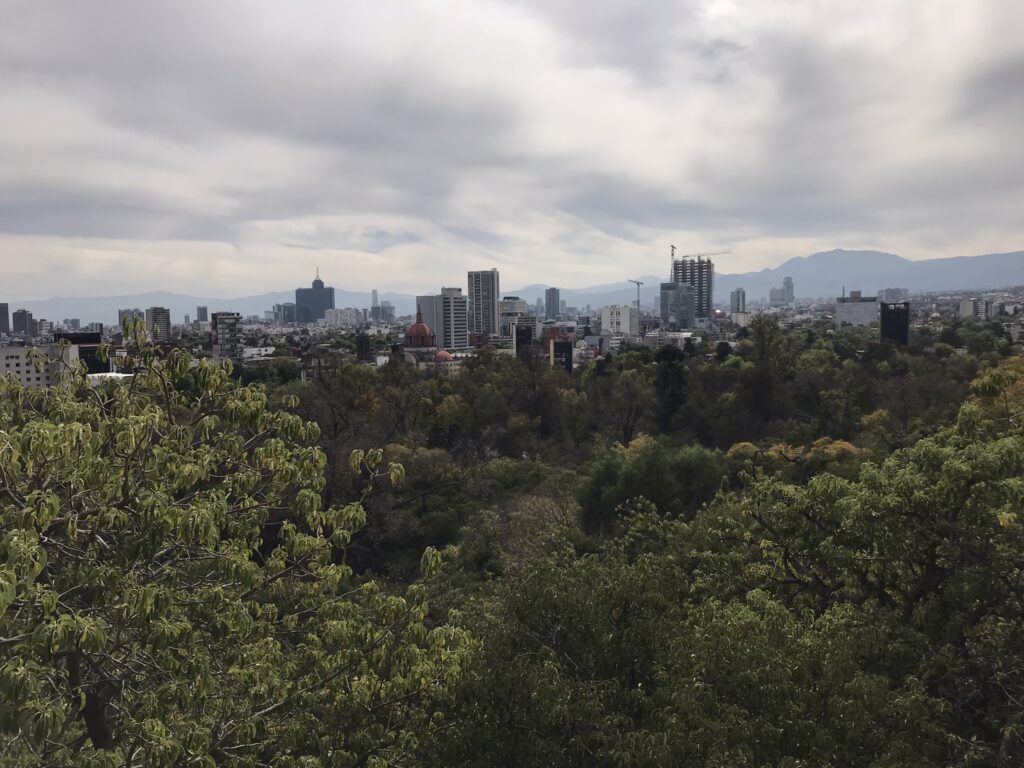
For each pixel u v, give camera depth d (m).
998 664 13.02
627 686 12.71
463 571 35.00
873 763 9.68
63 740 11.47
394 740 13.28
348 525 13.25
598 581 13.60
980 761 11.41
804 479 44.22
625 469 41.19
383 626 12.84
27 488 9.84
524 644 13.30
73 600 10.27
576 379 85.50
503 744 11.31
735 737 9.73
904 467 17.52
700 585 19.78
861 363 80.81
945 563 15.98
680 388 76.62
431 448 60.06
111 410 12.52
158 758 8.36
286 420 12.86
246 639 12.96
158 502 9.68
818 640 11.36
